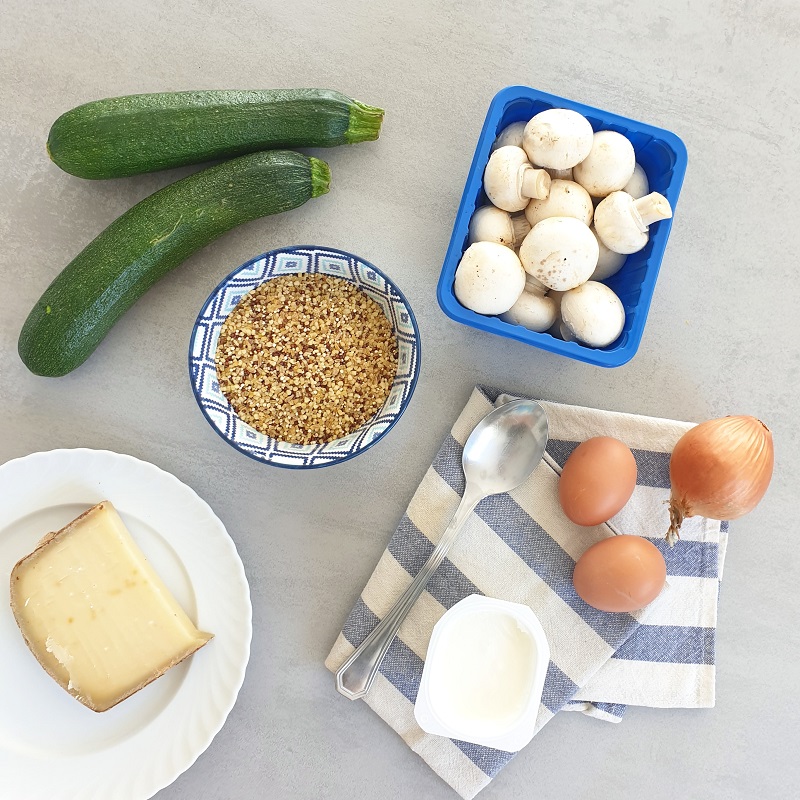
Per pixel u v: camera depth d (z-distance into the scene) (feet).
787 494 1.94
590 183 1.70
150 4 1.84
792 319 1.91
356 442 1.76
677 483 1.77
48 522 1.85
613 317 1.66
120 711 1.84
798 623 1.95
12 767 1.81
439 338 1.90
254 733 1.91
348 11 1.85
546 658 1.73
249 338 1.83
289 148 1.80
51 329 1.75
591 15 1.86
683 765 1.95
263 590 1.91
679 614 1.90
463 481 1.87
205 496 1.90
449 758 1.88
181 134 1.72
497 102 1.70
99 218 1.87
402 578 1.87
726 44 1.88
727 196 1.90
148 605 1.79
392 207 1.88
